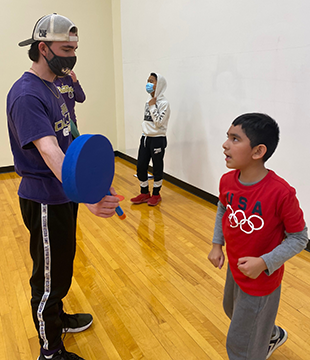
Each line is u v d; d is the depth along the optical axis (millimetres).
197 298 1918
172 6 3361
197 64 3189
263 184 1072
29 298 1938
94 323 1735
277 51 2369
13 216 3105
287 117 2396
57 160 1030
